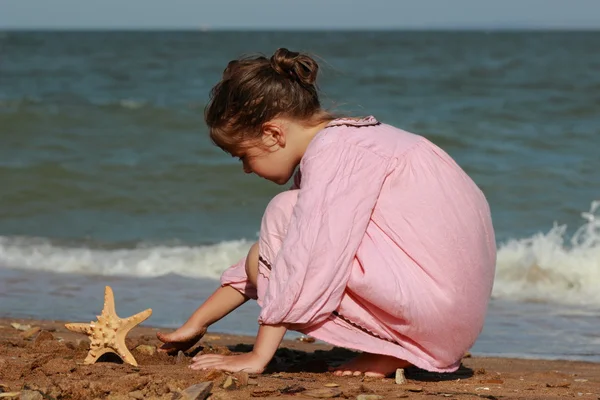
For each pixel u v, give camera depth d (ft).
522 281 18.63
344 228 8.63
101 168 32.83
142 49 168.76
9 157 34.78
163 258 20.84
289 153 9.31
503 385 9.95
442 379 10.18
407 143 9.16
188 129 41.60
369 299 8.71
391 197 8.93
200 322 10.37
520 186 30.27
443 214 8.90
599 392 9.83
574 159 34.99
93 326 9.73
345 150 8.86
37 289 17.79
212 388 8.34
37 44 200.85
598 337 14.56
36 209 27.66
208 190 30.37
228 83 9.15
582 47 177.47
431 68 96.84
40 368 9.07
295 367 10.39
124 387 8.18
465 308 8.91
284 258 8.69
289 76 9.19
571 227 24.84
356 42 225.76
